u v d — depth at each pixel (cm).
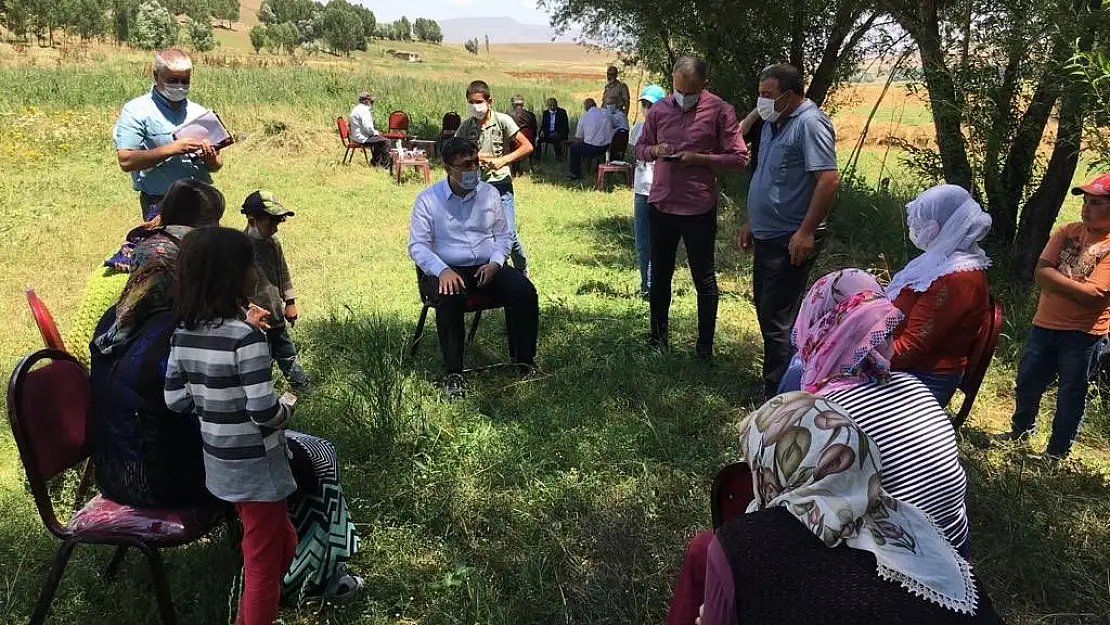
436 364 532
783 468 168
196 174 492
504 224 519
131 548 320
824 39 1251
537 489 375
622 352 557
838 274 260
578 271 815
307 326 596
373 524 346
